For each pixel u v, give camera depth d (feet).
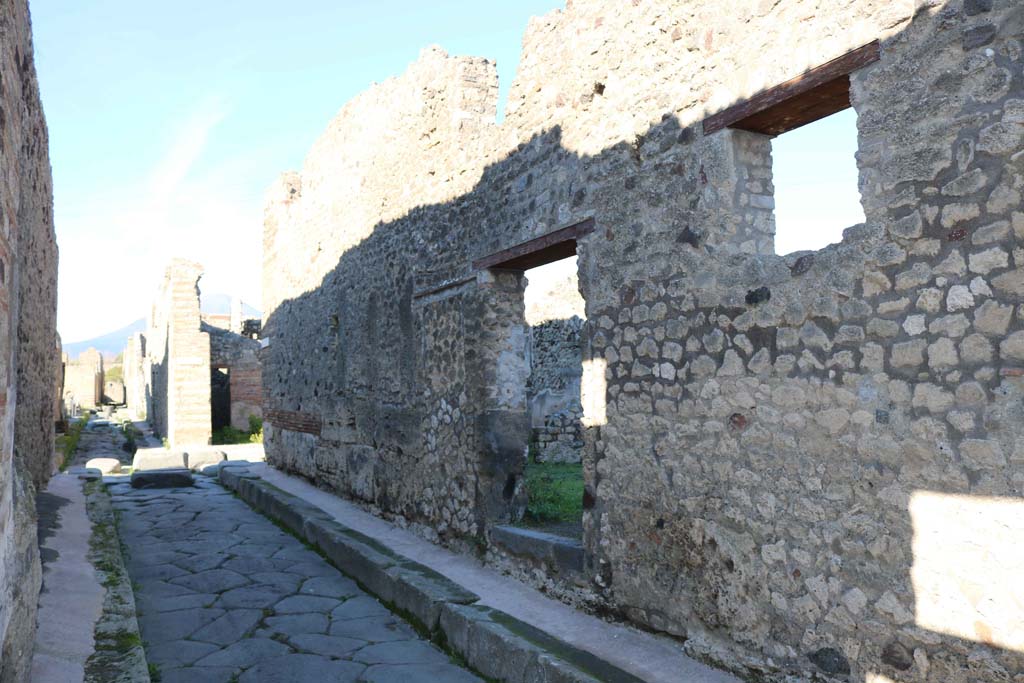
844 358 10.37
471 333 19.99
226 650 15.20
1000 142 8.68
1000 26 8.71
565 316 46.93
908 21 9.61
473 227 20.02
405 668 14.35
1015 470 8.55
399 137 24.75
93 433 80.59
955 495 9.11
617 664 12.28
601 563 14.69
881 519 9.90
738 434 11.92
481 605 15.55
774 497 11.33
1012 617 8.55
